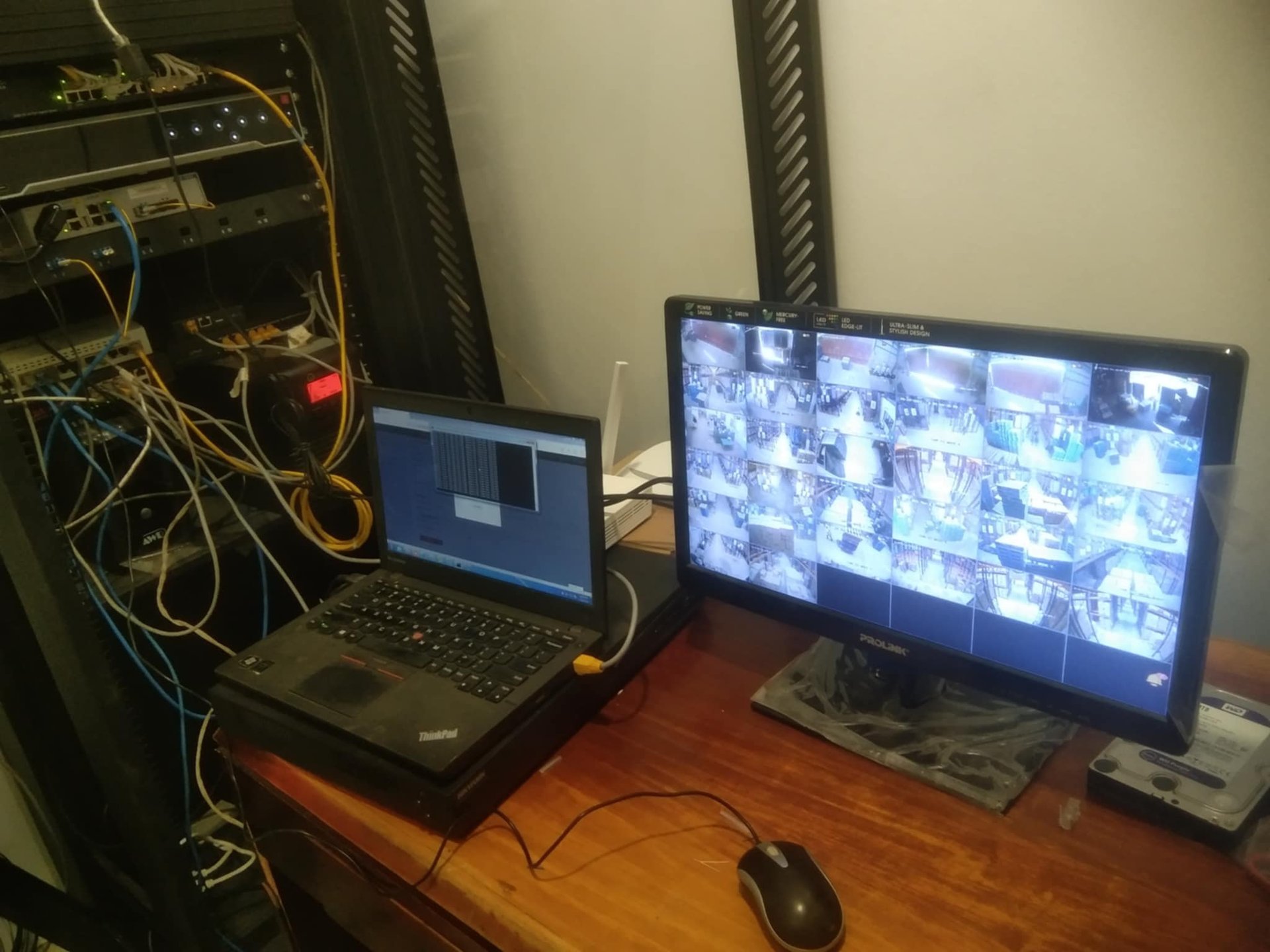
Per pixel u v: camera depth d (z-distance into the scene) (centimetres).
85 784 131
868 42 93
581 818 78
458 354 139
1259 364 83
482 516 96
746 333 81
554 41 118
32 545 89
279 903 105
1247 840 68
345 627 97
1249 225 79
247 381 116
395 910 81
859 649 85
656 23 108
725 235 114
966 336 69
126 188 104
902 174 96
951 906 66
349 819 82
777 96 99
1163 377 61
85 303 114
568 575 91
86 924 120
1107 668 70
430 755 77
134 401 108
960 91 89
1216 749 74
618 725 88
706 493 90
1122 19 79
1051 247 90
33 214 97
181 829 132
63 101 98
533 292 138
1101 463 65
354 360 130
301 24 116
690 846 74
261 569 122
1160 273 85
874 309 104
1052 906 66
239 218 114
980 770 77
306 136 121
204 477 122
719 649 98
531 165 128
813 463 81
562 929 68
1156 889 66
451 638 92
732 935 66
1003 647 75
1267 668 84
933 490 74
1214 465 60
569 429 87
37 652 122
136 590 113
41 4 92
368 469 133
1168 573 64
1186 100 79
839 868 70
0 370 101
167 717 130
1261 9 74
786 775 80
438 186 132
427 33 127
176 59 106
